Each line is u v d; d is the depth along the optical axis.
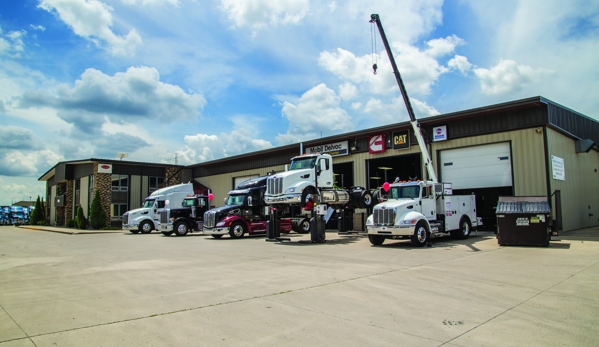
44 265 10.40
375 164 26.58
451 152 20.16
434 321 4.80
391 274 7.98
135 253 13.19
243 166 33.31
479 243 14.12
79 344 4.12
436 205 14.73
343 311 5.28
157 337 4.32
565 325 4.62
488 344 4.02
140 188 36.75
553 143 17.77
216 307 5.55
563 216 17.97
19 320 5.03
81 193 38.06
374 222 13.95
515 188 17.86
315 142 26.19
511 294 6.12
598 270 8.14
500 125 18.47
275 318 4.99
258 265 9.59
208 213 19.91
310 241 16.17
